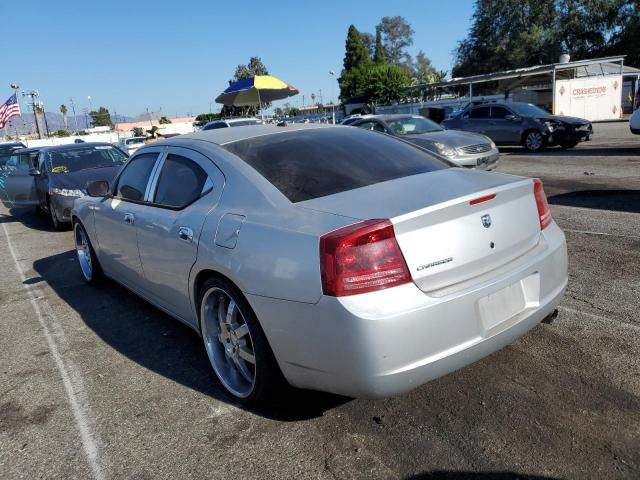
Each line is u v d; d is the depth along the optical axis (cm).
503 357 327
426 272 238
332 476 239
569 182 934
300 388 266
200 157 347
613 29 4303
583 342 338
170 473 252
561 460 235
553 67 2691
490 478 228
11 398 336
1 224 1096
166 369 358
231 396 311
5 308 521
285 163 315
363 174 306
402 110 3809
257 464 252
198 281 321
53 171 946
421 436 260
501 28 4653
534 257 277
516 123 1573
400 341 227
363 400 296
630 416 261
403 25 8500
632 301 393
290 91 1853
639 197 756
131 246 407
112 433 288
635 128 1259
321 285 235
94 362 379
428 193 265
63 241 841
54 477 257
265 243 262
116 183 461
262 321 263
